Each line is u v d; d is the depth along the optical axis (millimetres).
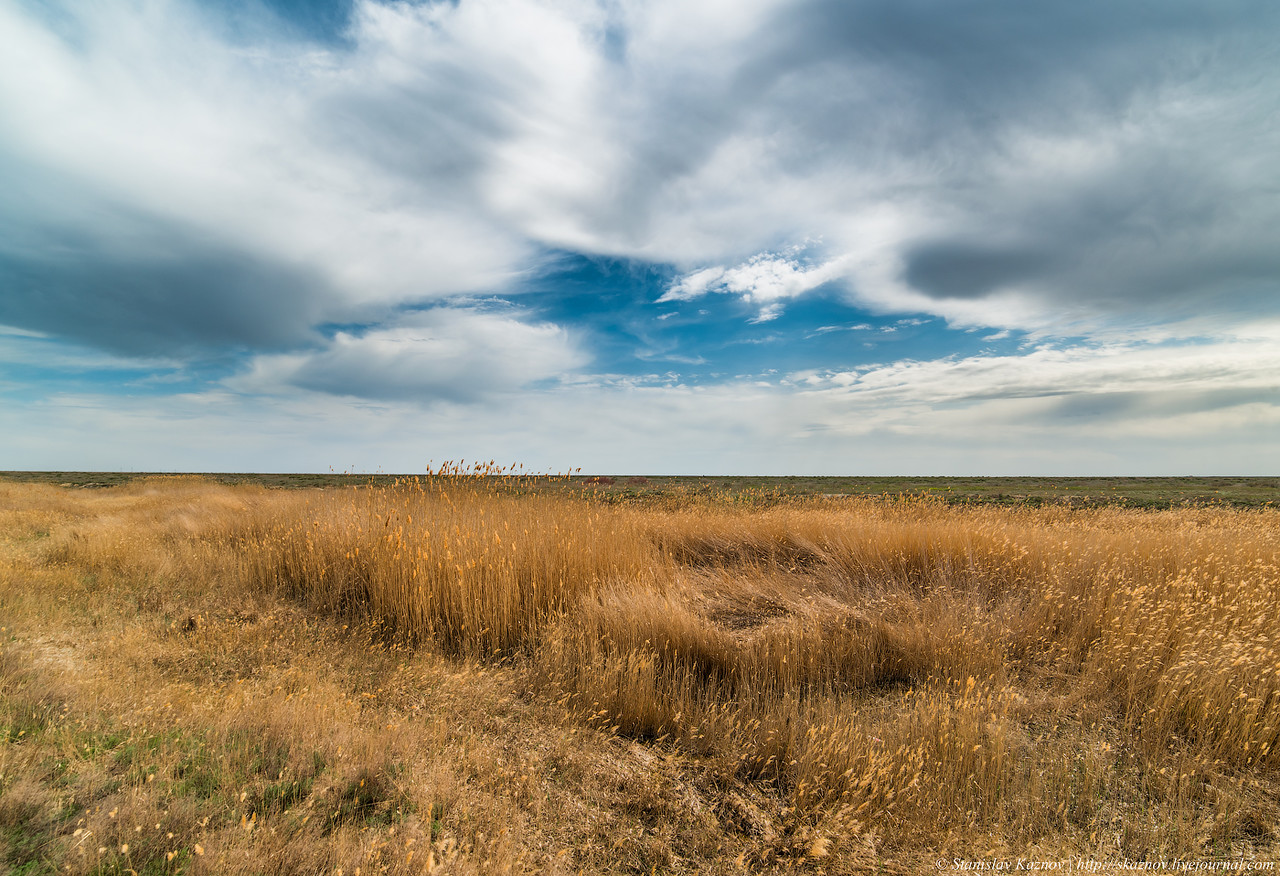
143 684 3961
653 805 2873
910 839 2639
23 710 3369
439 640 5156
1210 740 3441
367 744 3115
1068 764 3217
